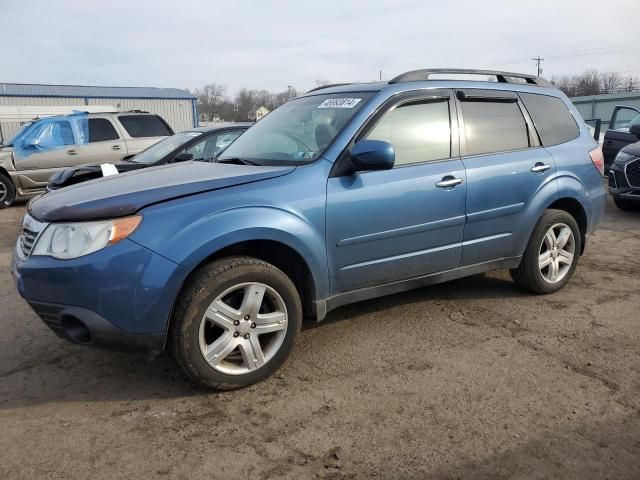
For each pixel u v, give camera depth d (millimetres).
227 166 3742
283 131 4109
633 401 3074
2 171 10820
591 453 2623
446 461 2584
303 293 3596
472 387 3258
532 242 4582
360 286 3750
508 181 4309
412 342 3893
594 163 5000
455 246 4113
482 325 4180
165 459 2629
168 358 3723
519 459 2588
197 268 3141
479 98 4352
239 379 3234
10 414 3043
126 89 37375
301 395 3201
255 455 2654
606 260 5988
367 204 3598
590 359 3596
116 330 2945
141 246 2918
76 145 11047
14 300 4973
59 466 2584
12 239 7875
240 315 3201
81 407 3109
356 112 3771
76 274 2877
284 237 3264
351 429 2854
